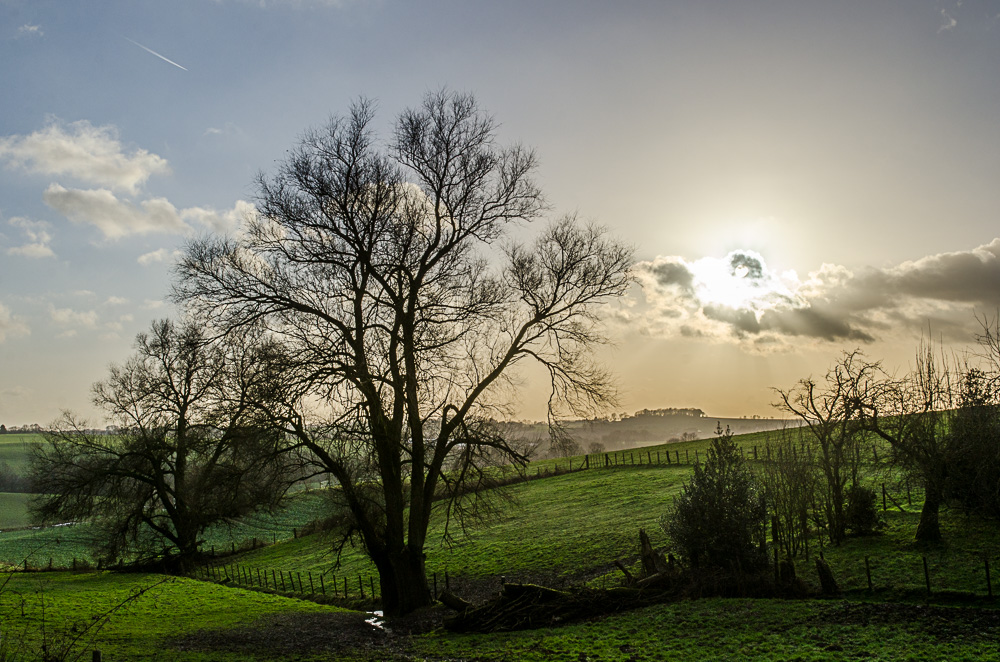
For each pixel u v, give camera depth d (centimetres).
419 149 2986
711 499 2602
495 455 2981
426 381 2922
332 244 2909
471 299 2991
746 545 2572
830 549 2881
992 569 2270
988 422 2772
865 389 2992
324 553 5306
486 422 2958
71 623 2839
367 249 2884
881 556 2608
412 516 2902
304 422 2766
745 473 2703
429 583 3759
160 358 5409
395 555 2866
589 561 3641
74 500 5512
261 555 5969
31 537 7456
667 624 2180
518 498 6272
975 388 2914
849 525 3036
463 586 3597
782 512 3014
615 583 2816
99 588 4366
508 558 4072
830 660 1673
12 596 3681
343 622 2889
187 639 2538
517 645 2156
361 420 2706
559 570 3584
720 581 2477
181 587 4459
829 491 3045
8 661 1845
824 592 2309
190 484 5269
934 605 2047
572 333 3045
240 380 2800
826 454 3047
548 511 5438
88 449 5588
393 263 2880
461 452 2991
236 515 4994
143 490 5488
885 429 2997
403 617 2761
